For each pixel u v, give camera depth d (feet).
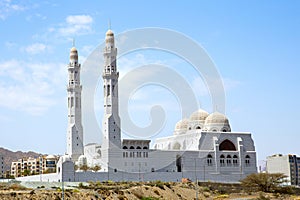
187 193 634.02
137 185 604.90
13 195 386.93
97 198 456.45
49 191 431.43
